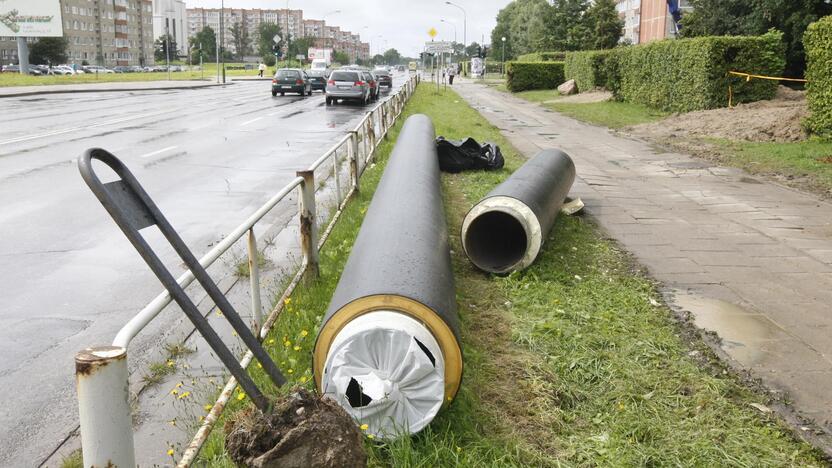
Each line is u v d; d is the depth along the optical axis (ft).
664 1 220.64
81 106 98.32
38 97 121.70
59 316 18.53
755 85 70.33
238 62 602.03
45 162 43.75
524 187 22.76
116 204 7.92
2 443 12.53
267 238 26.96
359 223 27.61
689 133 60.23
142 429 12.86
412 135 36.14
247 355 14.21
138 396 14.14
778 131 54.13
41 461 11.99
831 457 11.79
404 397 11.19
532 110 97.91
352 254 15.25
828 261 23.97
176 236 9.01
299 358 14.78
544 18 244.63
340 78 110.73
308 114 90.27
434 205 19.19
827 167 41.81
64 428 13.08
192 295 20.20
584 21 222.89
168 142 55.83
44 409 13.75
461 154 41.39
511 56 384.06
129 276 21.91
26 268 22.57
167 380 14.82
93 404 6.90
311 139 60.49
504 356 15.48
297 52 513.45
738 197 35.32
